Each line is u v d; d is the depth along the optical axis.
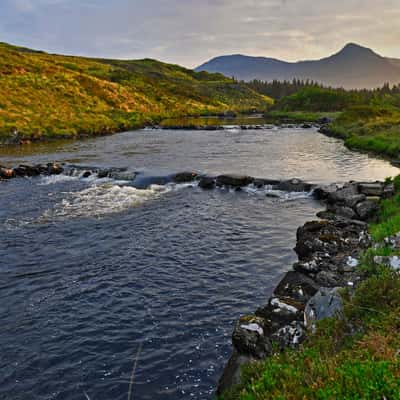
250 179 27.81
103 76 132.00
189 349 9.66
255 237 17.38
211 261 14.86
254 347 8.36
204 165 34.62
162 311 11.40
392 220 14.27
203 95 174.25
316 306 8.88
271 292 12.37
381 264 10.46
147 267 14.41
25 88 76.62
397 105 131.38
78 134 61.34
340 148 44.69
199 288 12.75
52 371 9.07
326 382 5.08
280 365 6.17
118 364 9.24
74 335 10.34
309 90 137.62
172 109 120.31
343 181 27.12
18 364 9.30
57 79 90.56
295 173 30.50
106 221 19.81
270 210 21.69
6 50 100.19
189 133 65.62
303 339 8.25
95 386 8.60
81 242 16.92
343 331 7.35
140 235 17.78
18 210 21.75
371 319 7.12
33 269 14.29
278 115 119.44
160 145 49.41
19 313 11.40
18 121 58.06
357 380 4.77
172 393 8.31
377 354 5.60
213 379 8.63
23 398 8.31
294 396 5.00
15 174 31.80
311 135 60.62
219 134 63.38
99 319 11.05
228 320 10.85
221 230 18.38
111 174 30.95
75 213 21.19
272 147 46.50
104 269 14.26
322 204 22.62
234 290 12.56
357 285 9.57
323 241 14.41
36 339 10.20
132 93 111.38
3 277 13.65
